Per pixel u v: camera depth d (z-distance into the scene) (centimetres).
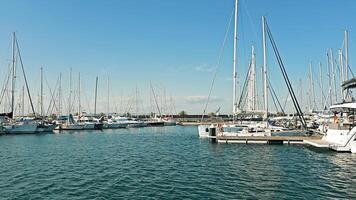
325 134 4062
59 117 9319
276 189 1870
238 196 1734
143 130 9094
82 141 5419
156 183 2064
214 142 4628
